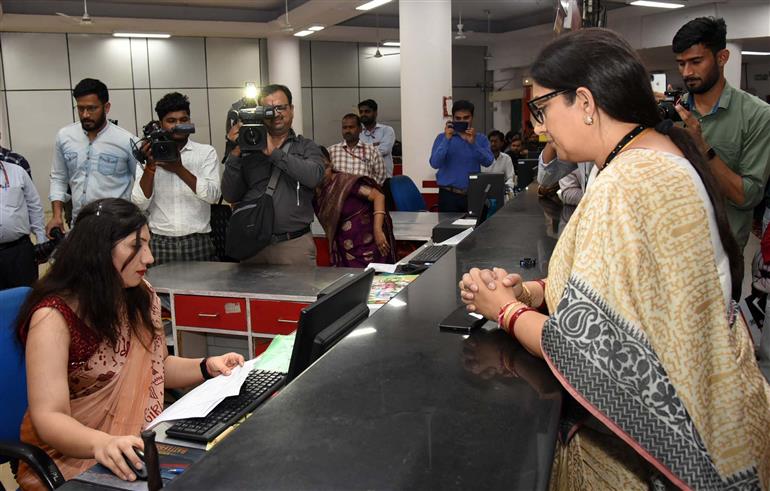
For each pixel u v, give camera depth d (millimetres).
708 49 2199
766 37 9688
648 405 846
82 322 1664
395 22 12914
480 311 1107
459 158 5992
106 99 3854
